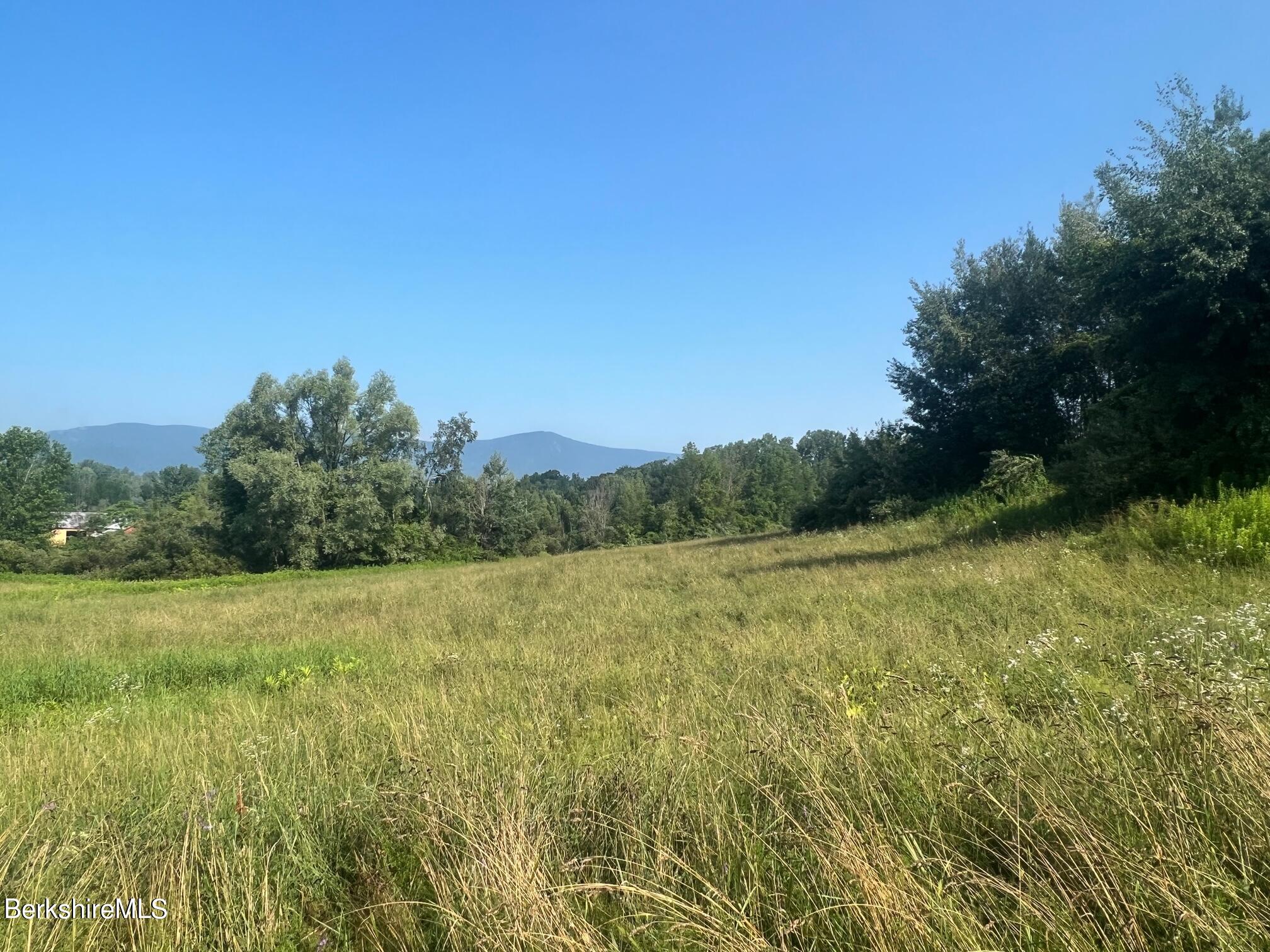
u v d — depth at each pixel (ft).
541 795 12.51
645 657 25.98
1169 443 47.60
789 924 8.66
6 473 209.87
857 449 108.58
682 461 282.36
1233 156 47.11
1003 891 8.82
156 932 9.37
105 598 85.40
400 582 86.99
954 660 19.61
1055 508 55.42
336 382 176.24
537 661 26.73
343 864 11.16
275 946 9.35
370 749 16.19
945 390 95.81
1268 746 10.41
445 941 9.20
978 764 11.41
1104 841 9.20
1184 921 7.97
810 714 14.88
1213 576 27.07
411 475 176.65
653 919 8.66
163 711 22.99
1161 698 12.59
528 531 202.80
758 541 101.40
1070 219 88.28
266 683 27.22
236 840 11.59
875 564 48.08
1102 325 84.43
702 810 11.14
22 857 11.07
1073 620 23.31
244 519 157.69
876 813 10.97
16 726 22.53
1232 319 45.39
